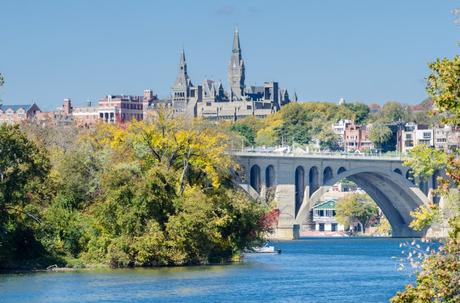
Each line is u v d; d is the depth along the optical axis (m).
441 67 95.12
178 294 188.50
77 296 183.00
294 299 186.38
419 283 96.69
